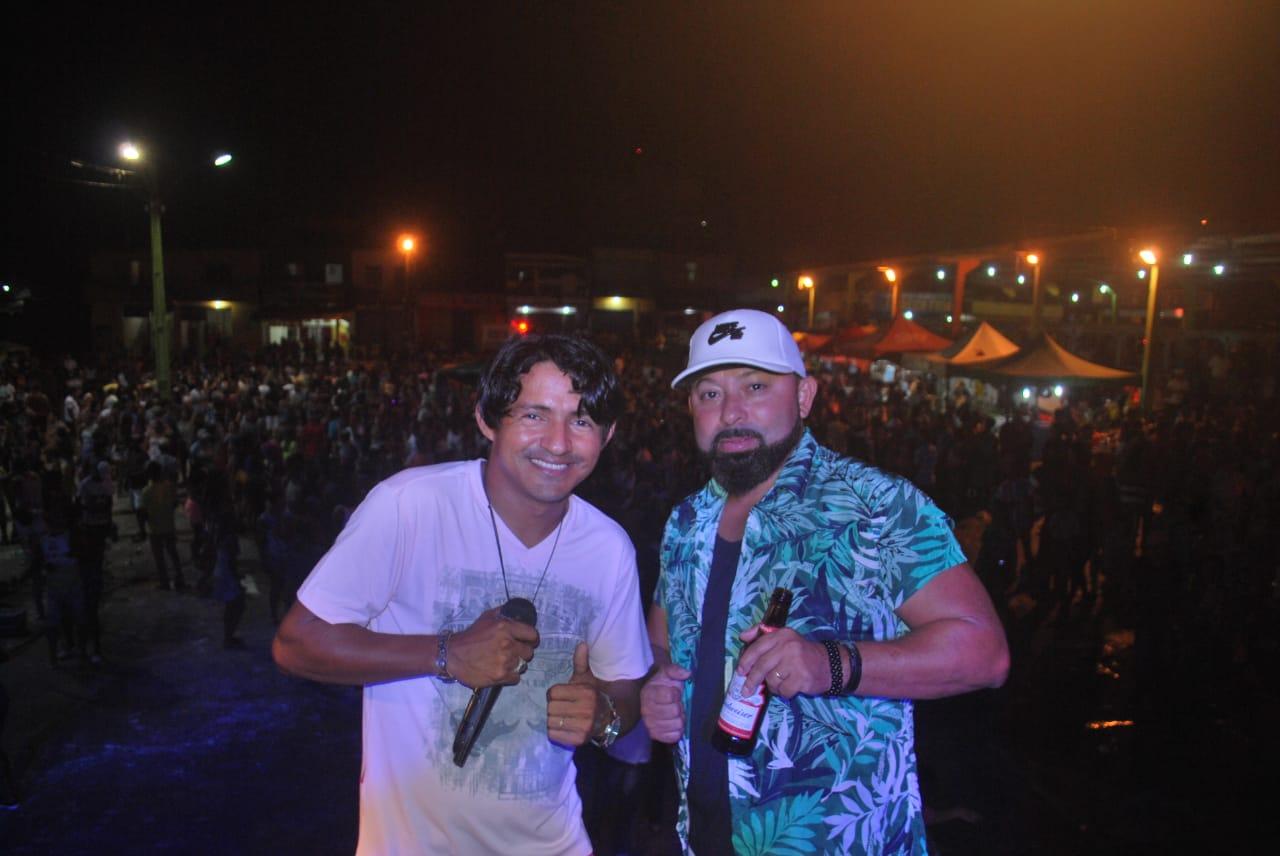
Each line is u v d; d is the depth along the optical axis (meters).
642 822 5.67
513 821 2.11
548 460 2.06
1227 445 13.83
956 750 6.94
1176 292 29.69
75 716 7.55
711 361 2.28
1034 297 24.23
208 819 5.97
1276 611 9.55
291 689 8.17
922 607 2.00
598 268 47.50
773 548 2.16
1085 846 5.57
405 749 2.08
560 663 2.18
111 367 32.19
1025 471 13.80
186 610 10.48
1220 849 5.58
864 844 2.01
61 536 8.55
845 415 18.41
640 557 10.24
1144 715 7.66
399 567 2.07
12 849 5.57
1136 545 12.33
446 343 45.16
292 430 16.12
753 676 1.86
